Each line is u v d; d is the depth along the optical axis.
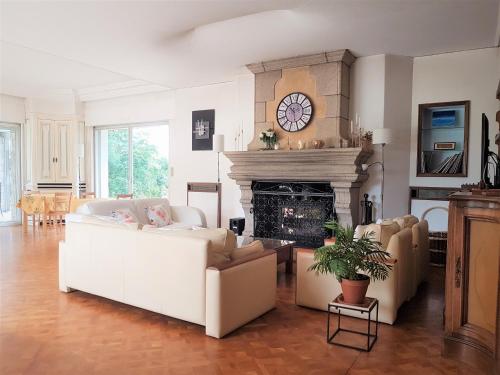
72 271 3.67
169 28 4.33
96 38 4.65
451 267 2.49
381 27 4.36
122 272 3.25
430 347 2.66
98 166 9.11
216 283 2.72
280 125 5.79
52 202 7.10
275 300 3.37
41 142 8.57
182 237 2.90
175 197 7.62
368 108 5.45
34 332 2.85
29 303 3.47
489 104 5.02
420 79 5.39
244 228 6.33
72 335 2.80
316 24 4.28
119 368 2.33
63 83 7.79
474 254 2.39
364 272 3.04
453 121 5.23
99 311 3.29
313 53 5.32
